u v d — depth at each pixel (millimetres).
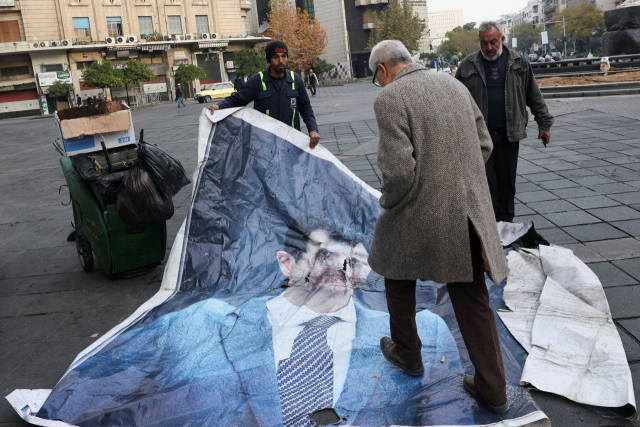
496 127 4242
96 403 2420
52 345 3275
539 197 5477
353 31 71375
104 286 4191
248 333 2953
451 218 2074
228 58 49750
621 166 6410
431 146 2074
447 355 2650
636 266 3598
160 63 46031
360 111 16203
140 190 3779
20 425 2400
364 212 4074
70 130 3939
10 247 5492
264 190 4043
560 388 2332
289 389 2455
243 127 4191
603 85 14961
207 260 3668
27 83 40719
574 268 3258
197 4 46906
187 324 3043
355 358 2670
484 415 2188
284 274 3619
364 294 3389
